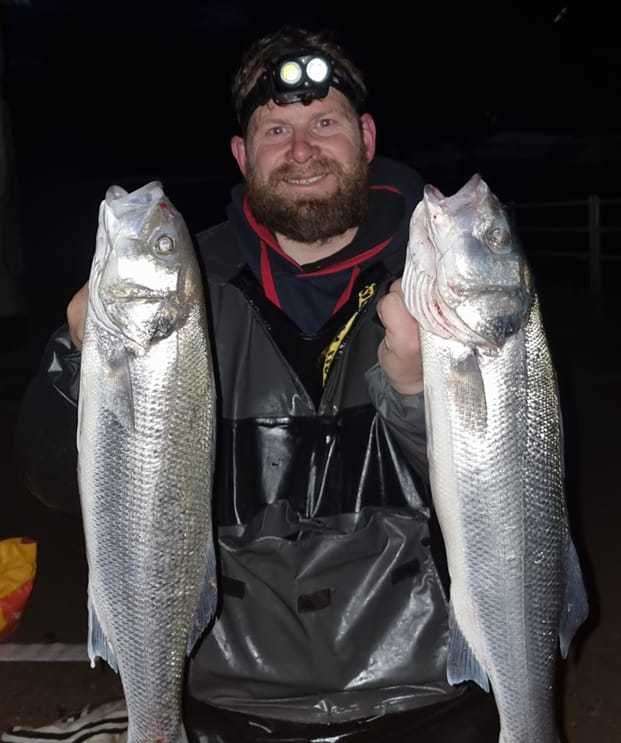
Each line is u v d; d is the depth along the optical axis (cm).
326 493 99
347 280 103
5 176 373
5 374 360
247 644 98
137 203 89
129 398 87
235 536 98
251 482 99
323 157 101
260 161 103
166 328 87
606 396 315
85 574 192
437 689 98
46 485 102
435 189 89
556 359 301
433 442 88
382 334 100
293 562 97
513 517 88
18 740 126
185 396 88
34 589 185
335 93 103
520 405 88
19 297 385
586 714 142
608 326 416
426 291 86
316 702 98
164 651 90
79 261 793
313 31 106
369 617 97
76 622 171
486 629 89
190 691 101
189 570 89
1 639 164
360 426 99
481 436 87
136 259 87
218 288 103
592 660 154
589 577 182
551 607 90
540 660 90
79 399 89
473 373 87
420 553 98
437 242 87
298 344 101
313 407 100
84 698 148
